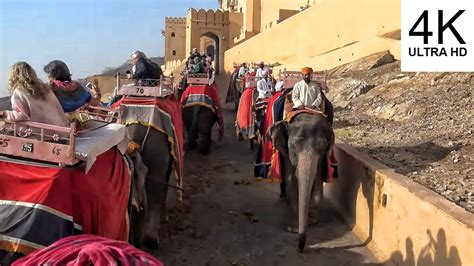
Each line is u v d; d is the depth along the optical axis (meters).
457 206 5.62
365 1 25.41
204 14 43.25
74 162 4.09
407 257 6.21
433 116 12.06
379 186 7.25
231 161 12.80
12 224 3.76
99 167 4.46
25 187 3.93
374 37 22.34
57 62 5.04
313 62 25.86
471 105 12.13
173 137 7.14
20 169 4.02
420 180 7.07
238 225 8.37
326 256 7.19
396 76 17.12
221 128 14.16
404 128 11.66
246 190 10.34
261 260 7.08
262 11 42.75
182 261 7.00
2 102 4.39
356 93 16.86
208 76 13.81
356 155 8.50
